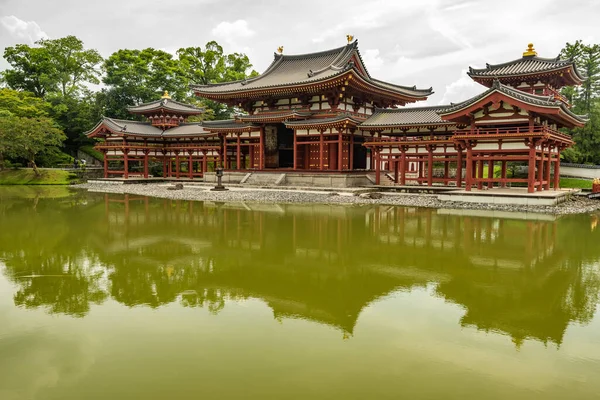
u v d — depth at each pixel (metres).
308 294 10.02
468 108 27.39
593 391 5.84
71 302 9.43
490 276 11.47
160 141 57.94
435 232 17.92
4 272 11.88
